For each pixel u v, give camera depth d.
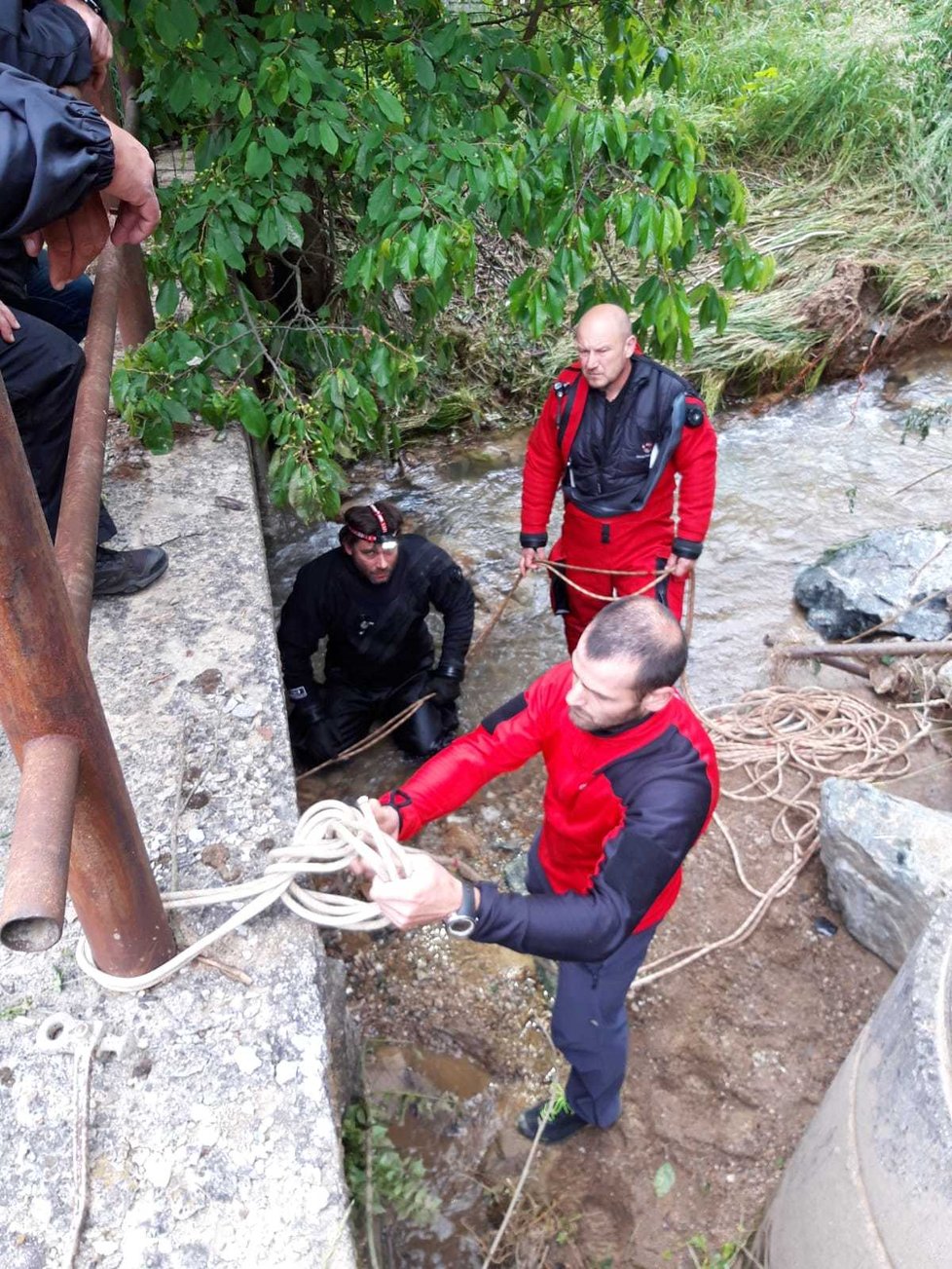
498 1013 3.00
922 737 4.07
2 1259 1.53
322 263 4.73
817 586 4.80
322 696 4.09
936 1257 1.54
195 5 3.06
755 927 3.30
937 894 2.90
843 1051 2.97
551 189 3.47
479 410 6.16
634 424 3.57
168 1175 1.62
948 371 6.70
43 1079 1.73
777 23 8.77
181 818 2.21
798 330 6.54
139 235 2.24
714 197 3.60
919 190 7.47
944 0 8.34
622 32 4.20
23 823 1.23
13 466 1.20
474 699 4.45
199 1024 1.80
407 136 3.38
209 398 3.51
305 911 1.75
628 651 1.80
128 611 2.87
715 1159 2.72
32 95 1.77
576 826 2.19
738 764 3.95
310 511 3.69
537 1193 2.63
